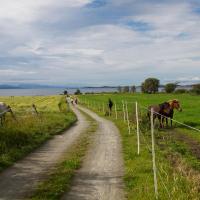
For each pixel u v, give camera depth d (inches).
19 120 1106.1
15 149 722.2
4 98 4416.8
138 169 561.6
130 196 439.5
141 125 1144.2
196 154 761.0
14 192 463.8
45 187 477.4
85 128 1246.9
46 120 1269.7
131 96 4394.7
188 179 441.1
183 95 4264.3
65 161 642.2
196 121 1381.6
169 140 910.4
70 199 438.6
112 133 1082.7
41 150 776.3
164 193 421.4
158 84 6171.3
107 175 550.9
